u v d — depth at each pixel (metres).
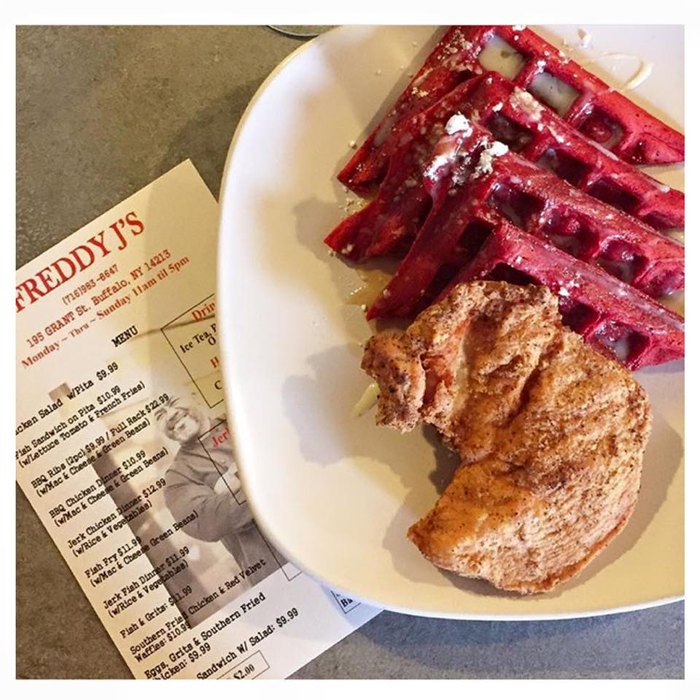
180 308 0.46
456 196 0.40
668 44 0.44
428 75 0.43
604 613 0.42
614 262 0.42
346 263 0.44
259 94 0.43
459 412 0.40
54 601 0.45
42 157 0.46
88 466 0.45
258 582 0.45
